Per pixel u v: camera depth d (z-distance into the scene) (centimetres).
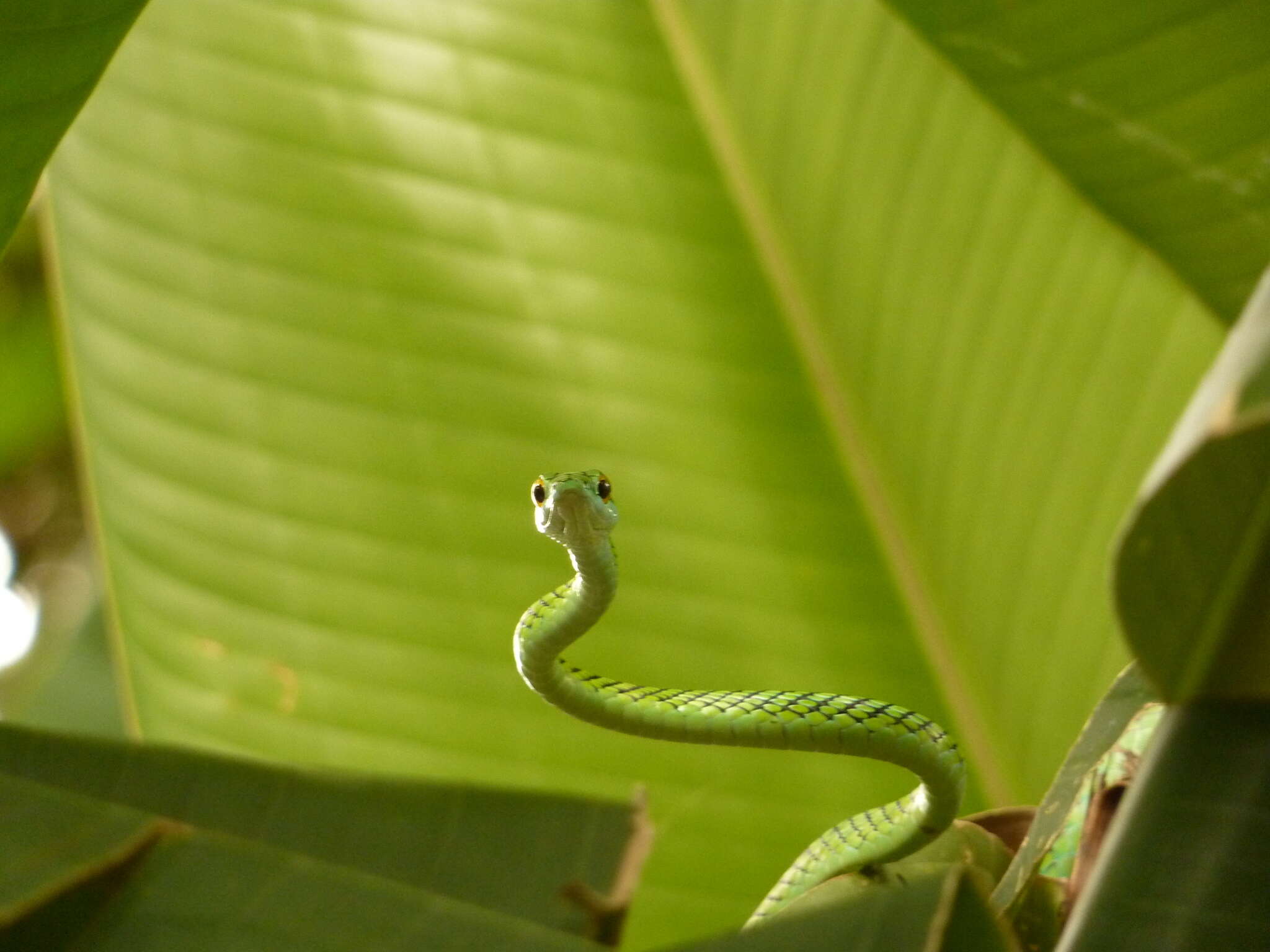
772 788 104
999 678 102
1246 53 92
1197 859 75
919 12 92
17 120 87
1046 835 89
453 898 88
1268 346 59
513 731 104
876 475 104
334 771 89
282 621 104
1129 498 101
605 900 88
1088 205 97
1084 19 92
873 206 103
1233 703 78
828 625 104
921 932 69
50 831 85
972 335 102
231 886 82
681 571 104
